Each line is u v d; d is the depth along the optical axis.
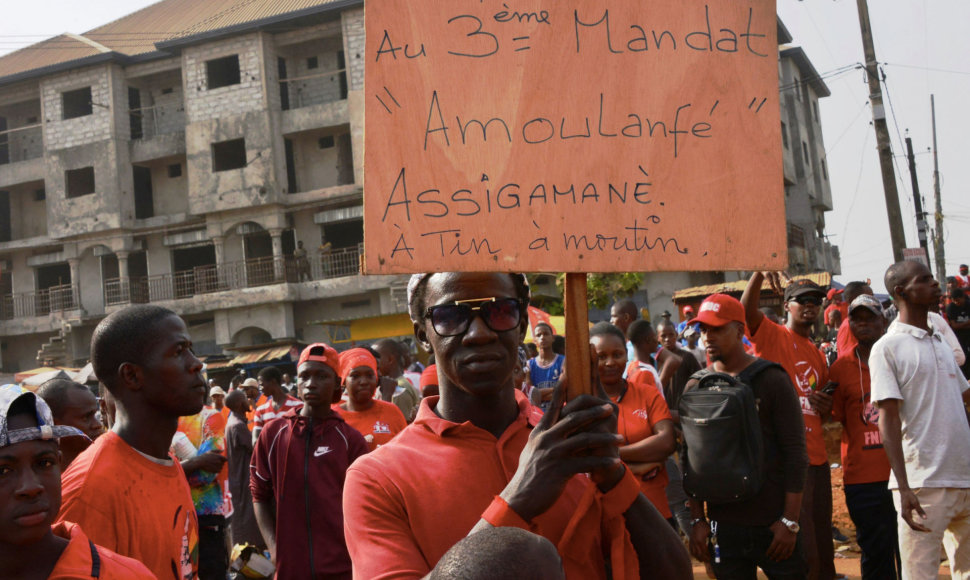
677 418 6.57
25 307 37.59
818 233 42.94
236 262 34.19
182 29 37.41
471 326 2.00
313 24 33.69
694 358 7.69
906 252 17.39
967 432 4.62
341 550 4.74
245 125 33.69
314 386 4.95
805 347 5.87
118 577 2.09
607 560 2.11
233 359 31.30
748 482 4.32
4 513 1.94
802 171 38.91
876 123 18.25
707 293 24.53
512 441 2.04
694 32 2.05
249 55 33.84
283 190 33.72
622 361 5.37
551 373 7.41
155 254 35.97
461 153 1.93
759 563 4.49
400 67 1.94
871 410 5.49
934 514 4.55
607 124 1.99
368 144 1.90
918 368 4.63
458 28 1.97
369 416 5.89
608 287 26.95
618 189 1.97
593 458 1.78
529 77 1.98
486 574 1.42
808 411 5.64
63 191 36.31
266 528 5.03
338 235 35.53
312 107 33.50
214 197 33.91
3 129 39.94
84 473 2.70
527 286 2.23
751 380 4.56
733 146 2.03
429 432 2.04
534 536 1.52
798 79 41.44
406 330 29.31
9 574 1.97
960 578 4.76
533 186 1.95
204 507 6.16
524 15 2.00
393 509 1.91
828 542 5.60
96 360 2.92
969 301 13.66
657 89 2.02
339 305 33.25
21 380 21.73
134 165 36.41
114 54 35.25
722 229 1.99
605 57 2.02
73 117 37.47
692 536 4.75
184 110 34.94
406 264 1.87
